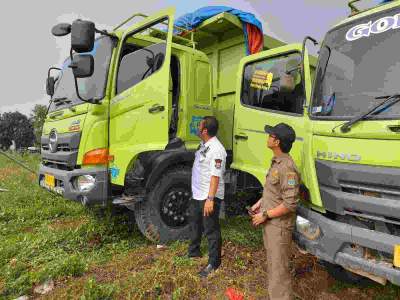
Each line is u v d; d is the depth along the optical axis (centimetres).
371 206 275
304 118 359
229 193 510
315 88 347
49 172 512
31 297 346
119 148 452
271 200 301
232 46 574
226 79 582
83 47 397
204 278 370
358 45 325
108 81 457
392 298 351
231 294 329
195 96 500
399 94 279
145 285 353
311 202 327
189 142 493
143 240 503
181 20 589
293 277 390
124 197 459
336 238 292
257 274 389
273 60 431
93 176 455
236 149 464
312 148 333
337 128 307
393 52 300
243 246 465
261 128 424
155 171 462
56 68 598
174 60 502
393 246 259
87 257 438
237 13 540
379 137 276
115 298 334
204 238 487
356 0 357
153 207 470
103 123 456
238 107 464
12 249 444
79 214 622
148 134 434
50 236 490
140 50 472
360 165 287
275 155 307
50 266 390
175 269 387
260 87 440
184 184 497
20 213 620
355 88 314
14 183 930
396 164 264
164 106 420
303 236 329
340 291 366
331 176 305
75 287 352
